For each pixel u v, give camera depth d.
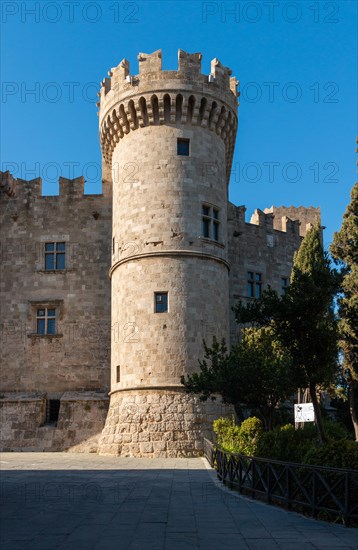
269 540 11.69
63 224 45.06
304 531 12.64
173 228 36.03
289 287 21.02
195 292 35.47
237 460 19.33
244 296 47.25
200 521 13.75
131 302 35.84
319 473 14.31
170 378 34.00
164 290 35.25
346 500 13.22
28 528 12.77
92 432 39.81
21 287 44.22
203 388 25.14
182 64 37.50
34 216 45.34
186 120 37.56
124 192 37.94
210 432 33.38
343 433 29.92
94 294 43.78
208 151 38.06
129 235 36.91
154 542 11.43
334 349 20.78
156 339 34.59
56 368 42.66
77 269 44.25
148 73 37.47
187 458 31.89
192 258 35.91
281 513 14.97
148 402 33.75
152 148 37.31
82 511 15.02
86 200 45.31
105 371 42.50
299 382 20.80
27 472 24.94
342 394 37.88
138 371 34.56
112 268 38.53
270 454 19.98
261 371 23.97
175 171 36.91
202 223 36.97
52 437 39.81
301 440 20.73
